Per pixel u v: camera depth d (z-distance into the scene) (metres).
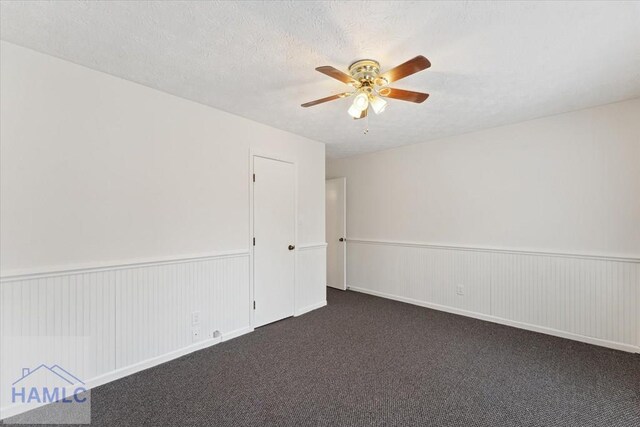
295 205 3.75
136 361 2.35
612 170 2.78
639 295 2.65
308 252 3.96
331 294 4.82
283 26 1.66
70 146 2.05
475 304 3.65
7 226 1.82
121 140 2.29
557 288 3.06
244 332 3.14
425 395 2.06
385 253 4.61
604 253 2.82
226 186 2.99
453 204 3.85
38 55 1.93
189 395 2.05
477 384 2.19
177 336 2.60
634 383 2.20
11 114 1.84
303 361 2.54
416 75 2.21
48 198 1.96
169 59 2.01
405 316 3.72
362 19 1.59
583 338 2.91
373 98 2.08
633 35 1.73
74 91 2.07
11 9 1.52
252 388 2.14
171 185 2.57
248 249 3.19
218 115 2.92
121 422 1.78
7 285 1.81
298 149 3.80
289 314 3.67
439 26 1.65
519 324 3.30
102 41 1.81
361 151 4.71
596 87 2.43
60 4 1.48
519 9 1.51
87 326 2.11
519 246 3.32
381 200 4.67
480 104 2.78
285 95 2.60
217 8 1.51
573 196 2.98
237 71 2.17
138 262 2.35
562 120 3.04
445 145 3.92
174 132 2.59
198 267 2.76
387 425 1.77
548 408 1.92
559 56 1.96
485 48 1.87
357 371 2.37
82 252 2.10
